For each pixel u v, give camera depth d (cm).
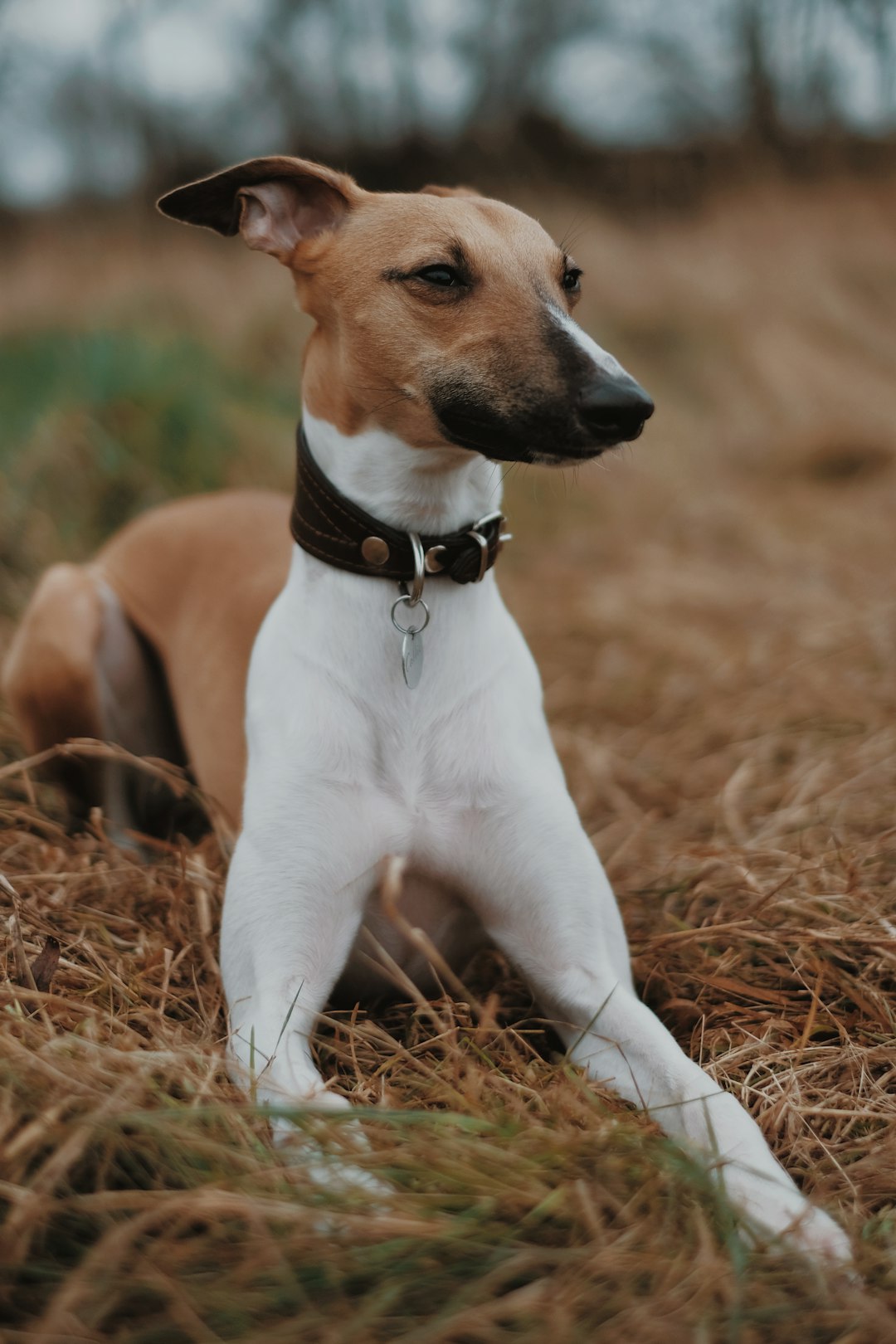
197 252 1404
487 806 312
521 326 297
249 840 307
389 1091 266
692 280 1397
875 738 493
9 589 658
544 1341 194
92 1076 244
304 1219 212
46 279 1350
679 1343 196
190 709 412
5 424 787
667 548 832
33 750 453
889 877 377
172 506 498
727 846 401
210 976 327
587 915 309
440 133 1859
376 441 305
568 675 617
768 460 1038
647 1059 282
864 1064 288
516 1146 239
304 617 319
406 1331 197
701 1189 231
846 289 1440
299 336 1061
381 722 310
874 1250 227
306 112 1900
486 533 319
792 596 705
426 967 331
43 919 329
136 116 1858
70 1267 207
